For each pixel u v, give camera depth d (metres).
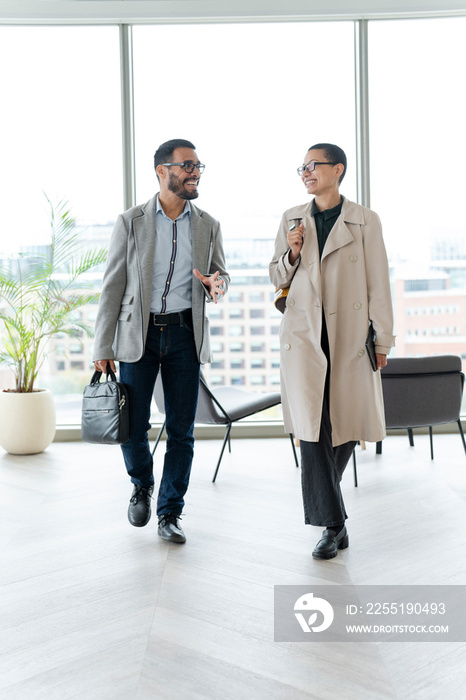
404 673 1.92
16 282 5.05
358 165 5.14
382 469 4.18
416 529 3.12
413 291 5.23
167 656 2.01
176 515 3.00
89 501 3.60
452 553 2.82
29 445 4.68
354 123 5.14
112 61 5.11
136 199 5.17
